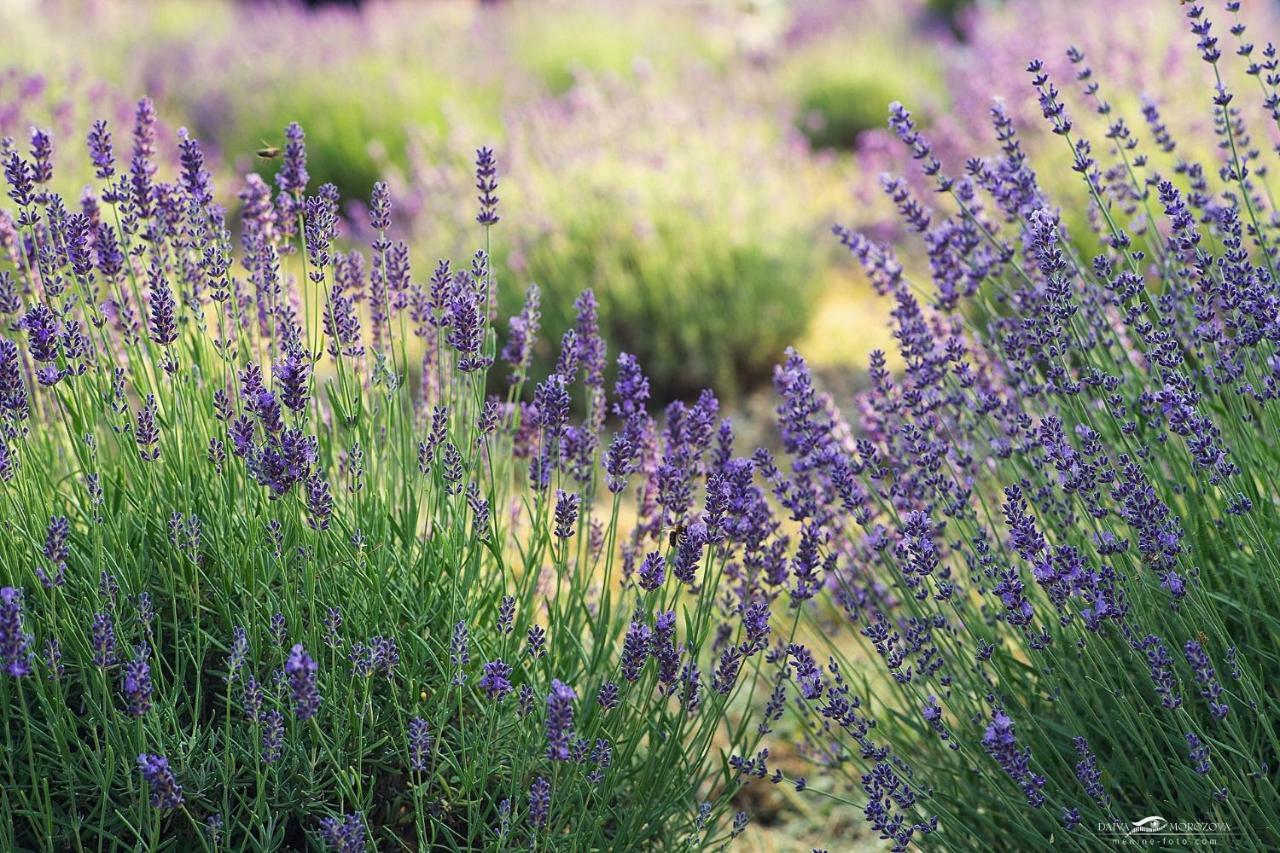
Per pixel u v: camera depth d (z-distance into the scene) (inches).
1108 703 113.3
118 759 96.0
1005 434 127.1
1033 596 116.2
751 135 335.9
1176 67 261.0
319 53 485.4
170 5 691.4
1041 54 321.4
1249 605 106.5
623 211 278.7
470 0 664.4
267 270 120.0
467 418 127.1
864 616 118.7
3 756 95.6
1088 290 129.3
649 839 114.4
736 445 239.8
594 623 126.8
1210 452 97.1
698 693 119.9
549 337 263.0
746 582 118.0
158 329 107.0
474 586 120.6
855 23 595.2
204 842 88.7
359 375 118.9
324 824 90.1
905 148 306.7
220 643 104.6
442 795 107.0
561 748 91.6
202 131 449.4
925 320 148.9
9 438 101.0
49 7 584.1
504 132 390.9
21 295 126.6
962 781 121.0
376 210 126.0
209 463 110.4
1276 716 104.1
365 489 117.8
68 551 102.3
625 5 637.3
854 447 134.3
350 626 108.3
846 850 132.0
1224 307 112.0
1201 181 139.1
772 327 266.7
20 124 312.8
